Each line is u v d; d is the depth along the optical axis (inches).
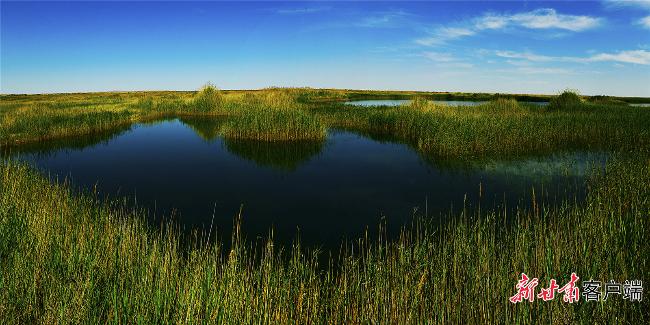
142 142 768.3
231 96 1617.9
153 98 1969.7
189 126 1026.1
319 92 2363.4
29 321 157.8
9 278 175.5
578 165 510.3
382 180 470.9
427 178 475.2
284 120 780.0
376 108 1178.6
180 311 151.3
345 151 663.8
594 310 156.6
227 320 150.9
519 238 220.2
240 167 552.1
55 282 172.6
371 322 159.5
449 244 225.1
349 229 317.4
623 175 353.7
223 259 249.1
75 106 1384.1
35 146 724.0
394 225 323.3
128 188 442.9
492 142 619.5
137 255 201.8
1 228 221.6
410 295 173.0
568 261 182.7
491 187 424.8
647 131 645.3
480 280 175.8
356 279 196.1
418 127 772.6
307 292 185.6
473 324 157.9
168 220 333.4
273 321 153.6
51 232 221.3
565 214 285.9
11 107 1218.0
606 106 1124.5
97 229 232.8
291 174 509.0
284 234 307.0
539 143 641.0
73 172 523.2
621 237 211.8
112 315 154.6
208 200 397.4
